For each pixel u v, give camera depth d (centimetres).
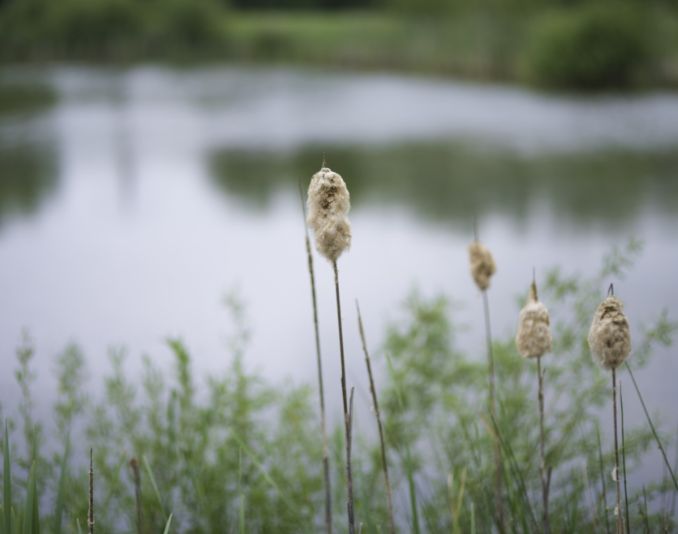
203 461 369
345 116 2708
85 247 1284
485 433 366
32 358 786
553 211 1406
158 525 352
